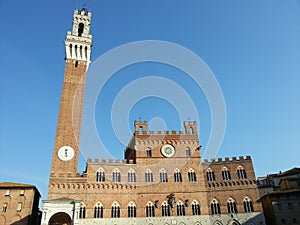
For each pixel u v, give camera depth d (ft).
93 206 243.60
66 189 245.24
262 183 347.15
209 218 251.39
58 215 232.32
